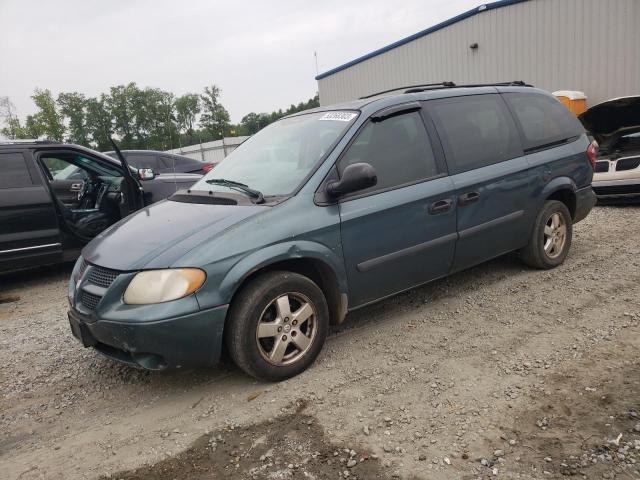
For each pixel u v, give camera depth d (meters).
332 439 2.72
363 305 3.81
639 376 3.05
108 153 10.33
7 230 5.96
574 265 5.17
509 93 4.86
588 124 8.23
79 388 3.58
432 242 3.99
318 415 2.95
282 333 3.29
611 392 2.92
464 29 15.87
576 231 6.61
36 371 3.90
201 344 3.04
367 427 2.80
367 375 3.35
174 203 3.96
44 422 3.18
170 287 2.96
